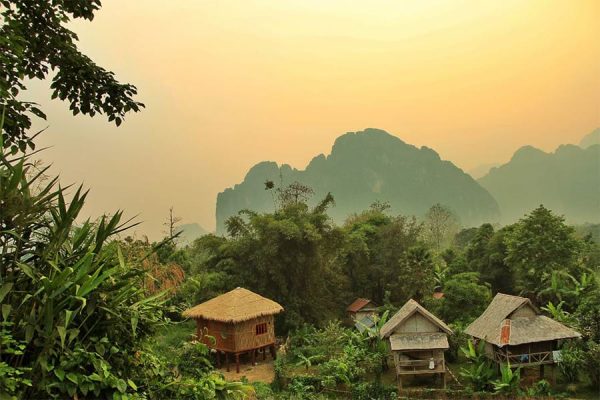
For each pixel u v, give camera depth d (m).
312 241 29.05
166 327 5.48
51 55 7.40
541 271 30.14
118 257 4.81
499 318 21.02
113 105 7.93
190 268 29.27
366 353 22.52
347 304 35.94
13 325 4.03
